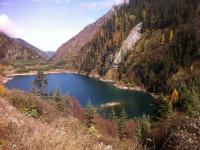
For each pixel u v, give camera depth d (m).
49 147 5.28
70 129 7.32
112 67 192.00
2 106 10.89
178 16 185.00
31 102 18.69
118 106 104.25
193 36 156.25
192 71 132.50
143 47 184.12
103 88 150.88
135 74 160.75
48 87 152.75
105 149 6.34
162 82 136.00
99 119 55.44
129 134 43.56
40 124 8.04
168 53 156.38
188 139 7.99
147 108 99.38
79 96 125.81
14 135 6.02
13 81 182.62
